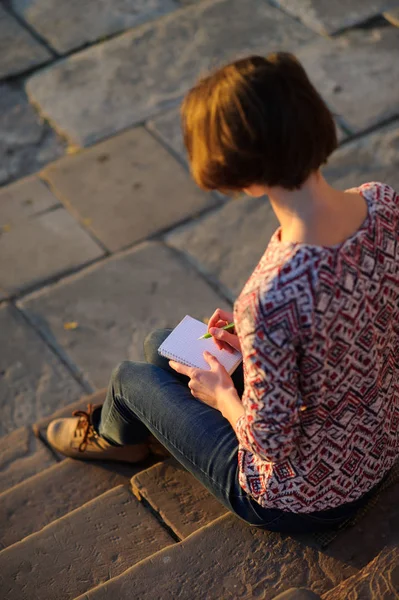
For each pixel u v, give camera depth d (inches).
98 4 237.3
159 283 166.9
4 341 160.2
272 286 53.7
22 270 172.1
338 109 195.3
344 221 55.8
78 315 163.0
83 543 87.3
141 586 74.5
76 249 175.2
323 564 73.4
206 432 76.0
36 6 238.8
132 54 220.4
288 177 52.6
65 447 110.5
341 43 213.5
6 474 127.6
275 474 67.0
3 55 224.8
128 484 108.2
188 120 54.6
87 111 207.2
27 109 211.8
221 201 181.0
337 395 60.1
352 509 71.9
